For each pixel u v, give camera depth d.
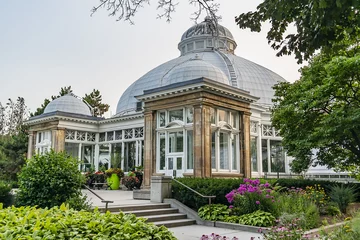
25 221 6.79
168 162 21.30
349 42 16.80
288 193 15.88
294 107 19.89
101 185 28.09
